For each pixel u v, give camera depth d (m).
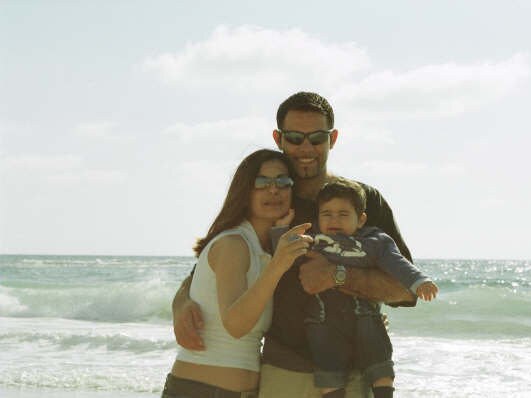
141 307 21.53
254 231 3.95
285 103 4.29
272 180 3.91
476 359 11.86
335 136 4.43
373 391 3.89
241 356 3.84
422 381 10.12
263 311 3.86
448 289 29.50
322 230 4.09
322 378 3.83
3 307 22.03
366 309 3.93
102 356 12.11
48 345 13.18
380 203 4.28
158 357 11.98
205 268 3.87
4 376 10.31
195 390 3.82
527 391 9.45
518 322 18.17
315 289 3.84
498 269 74.44
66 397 9.12
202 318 3.85
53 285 33.19
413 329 17.48
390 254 3.93
